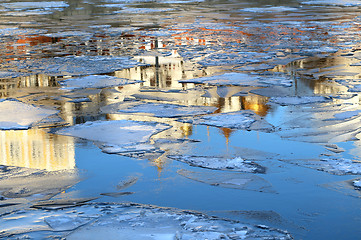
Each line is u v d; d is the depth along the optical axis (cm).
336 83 1305
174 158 795
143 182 708
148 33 2284
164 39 2122
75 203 638
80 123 1000
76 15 3023
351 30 2277
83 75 1466
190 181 707
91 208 611
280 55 1716
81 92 1264
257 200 643
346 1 3600
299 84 1302
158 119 1018
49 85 1347
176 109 1084
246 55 1722
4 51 1906
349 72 1430
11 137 917
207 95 1210
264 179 708
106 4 3653
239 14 2928
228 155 805
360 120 969
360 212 605
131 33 2297
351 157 787
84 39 2159
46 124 995
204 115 1037
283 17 2761
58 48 1956
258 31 2283
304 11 3061
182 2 3709
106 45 2008
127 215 584
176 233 530
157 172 742
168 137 899
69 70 1532
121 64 1611
